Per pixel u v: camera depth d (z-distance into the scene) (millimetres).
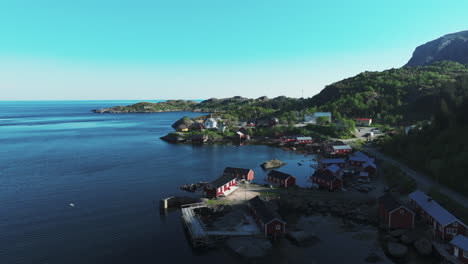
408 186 66438
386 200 55156
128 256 44656
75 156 117250
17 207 63000
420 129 103500
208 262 43312
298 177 87625
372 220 54812
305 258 43844
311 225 54500
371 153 105312
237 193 69938
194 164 104688
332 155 111625
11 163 103938
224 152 129500
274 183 78500
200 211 60688
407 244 46250
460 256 39844
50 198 68688
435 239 46219
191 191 73812
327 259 43594
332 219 56875
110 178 85375
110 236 50688
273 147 143250
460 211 51344
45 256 44281
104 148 137000
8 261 42875
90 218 57812
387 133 140875
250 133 172875
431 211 50500
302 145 140750
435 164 70062
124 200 67750
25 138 168375
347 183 76500
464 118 81000
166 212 61156
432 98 172625
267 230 49594
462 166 63844
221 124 186875
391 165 84250
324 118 176000
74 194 71500
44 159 111062
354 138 141500
